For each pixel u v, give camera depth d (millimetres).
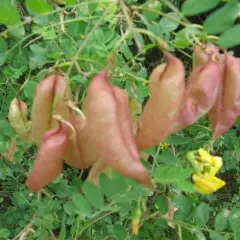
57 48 280
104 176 209
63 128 176
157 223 305
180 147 350
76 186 324
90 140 179
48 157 171
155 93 170
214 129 181
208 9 186
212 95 172
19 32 235
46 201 335
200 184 256
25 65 330
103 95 156
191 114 172
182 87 168
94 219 310
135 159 153
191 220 296
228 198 481
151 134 171
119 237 296
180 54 407
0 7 209
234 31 175
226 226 286
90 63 258
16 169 355
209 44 185
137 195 220
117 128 154
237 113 178
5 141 277
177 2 350
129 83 258
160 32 245
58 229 385
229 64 176
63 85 187
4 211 448
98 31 261
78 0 282
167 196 300
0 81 350
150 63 431
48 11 217
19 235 344
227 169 432
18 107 251
